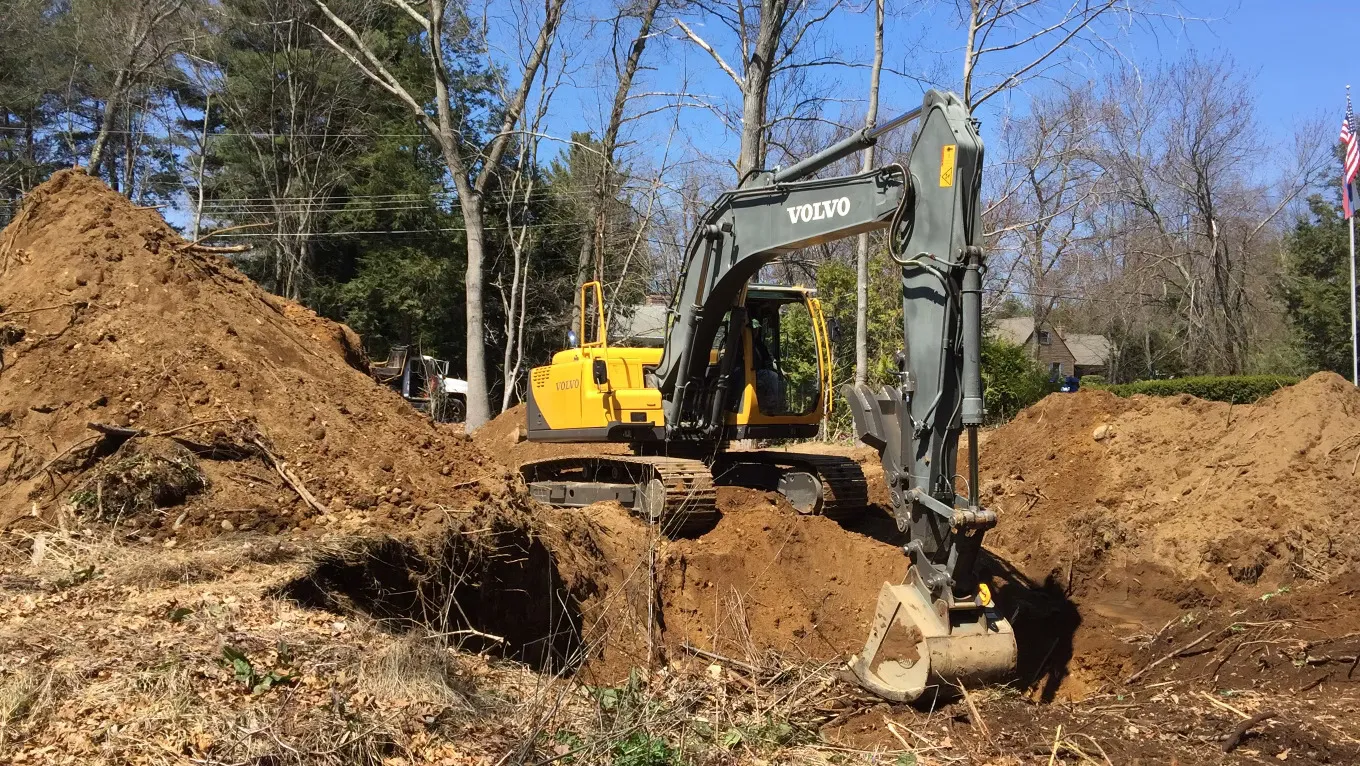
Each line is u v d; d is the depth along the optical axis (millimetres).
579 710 5746
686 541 9992
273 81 37156
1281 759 5688
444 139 25797
